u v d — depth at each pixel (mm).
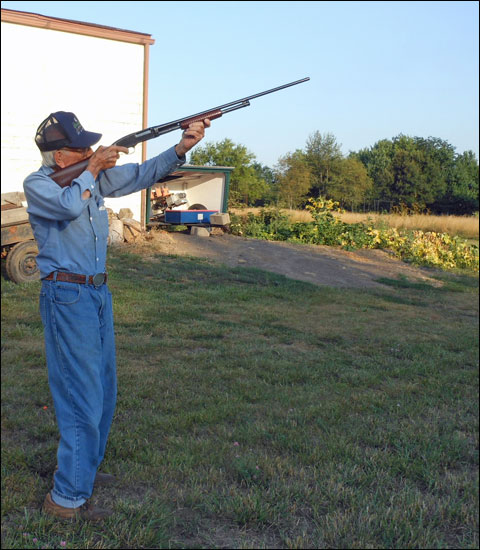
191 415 5285
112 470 4055
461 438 5230
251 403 5926
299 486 3992
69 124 3264
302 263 17078
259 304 11664
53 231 3268
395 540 3475
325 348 8750
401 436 5145
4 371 6426
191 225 19891
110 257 14781
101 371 3568
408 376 7457
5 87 16375
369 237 21578
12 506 3477
